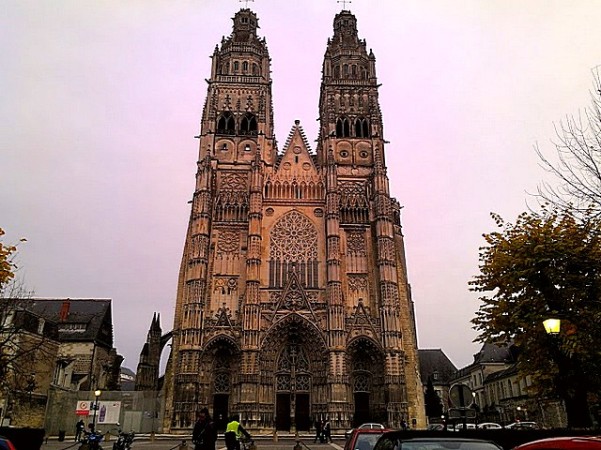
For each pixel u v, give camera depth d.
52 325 66.69
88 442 39.38
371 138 92.94
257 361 73.00
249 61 97.94
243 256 82.81
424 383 130.25
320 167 90.19
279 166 89.44
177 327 78.50
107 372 93.38
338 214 83.38
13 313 54.12
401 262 95.38
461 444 10.78
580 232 32.47
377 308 79.75
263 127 91.25
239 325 76.81
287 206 86.56
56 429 68.19
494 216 37.38
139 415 72.88
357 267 83.44
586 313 29.36
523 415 85.62
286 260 83.06
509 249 34.50
